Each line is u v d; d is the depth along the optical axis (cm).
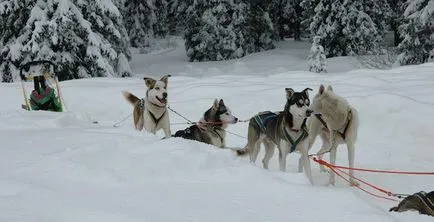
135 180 463
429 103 971
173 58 3003
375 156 823
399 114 939
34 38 1650
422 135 888
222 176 477
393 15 2511
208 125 790
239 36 2642
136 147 538
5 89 1341
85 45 1794
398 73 1377
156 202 416
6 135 657
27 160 511
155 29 3656
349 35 2289
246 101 1085
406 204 520
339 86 1168
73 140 598
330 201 424
